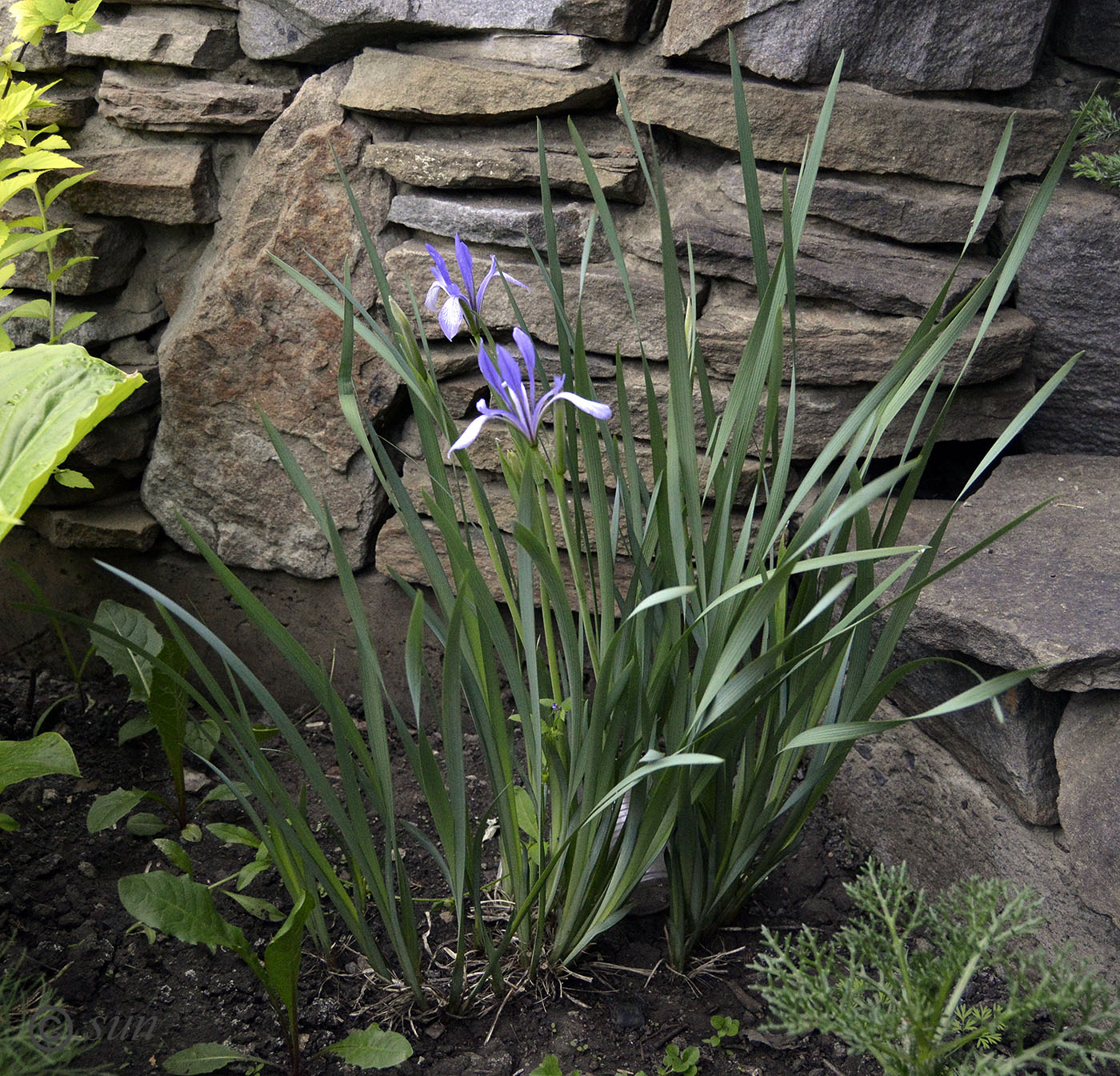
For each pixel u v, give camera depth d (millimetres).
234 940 1524
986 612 1736
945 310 2074
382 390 2279
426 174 2166
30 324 2418
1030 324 2123
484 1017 1726
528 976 1751
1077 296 2109
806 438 2166
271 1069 1614
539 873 1646
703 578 1463
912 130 2041
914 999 1349
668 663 1437
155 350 2449
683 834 1627
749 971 1825
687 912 1803
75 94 2328
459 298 1399
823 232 2119
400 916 1783
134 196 2307
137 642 2184
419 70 2141
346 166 2225
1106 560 1856
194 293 2363
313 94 2217
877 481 1090
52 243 2236
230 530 2453
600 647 1578
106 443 2412
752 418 1378
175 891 1519
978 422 2203
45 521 2508
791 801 1674
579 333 1371
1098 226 2039
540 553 1299
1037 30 1997
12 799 2113
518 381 1307
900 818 2037
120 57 2244
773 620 1701
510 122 2174
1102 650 1613
